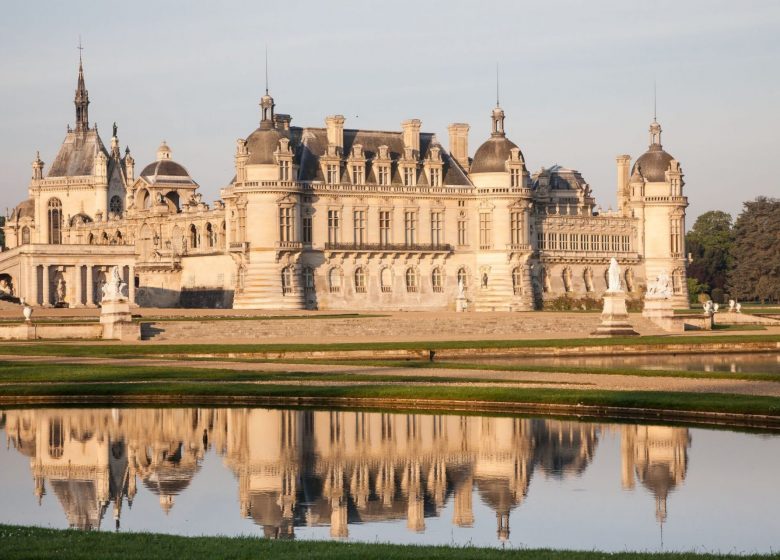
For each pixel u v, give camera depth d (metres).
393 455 74.00
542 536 56.25
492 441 77.88
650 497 63.34
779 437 78.25
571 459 72.25
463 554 46.69
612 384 102.31
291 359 134.62
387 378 107.94
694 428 82.12
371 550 47.34
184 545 48.00
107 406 94.50
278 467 71.25
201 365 122.38
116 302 161.50
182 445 77.75
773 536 55.97
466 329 181.38
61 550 46.56
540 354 146.25
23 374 108.81
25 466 71.88
